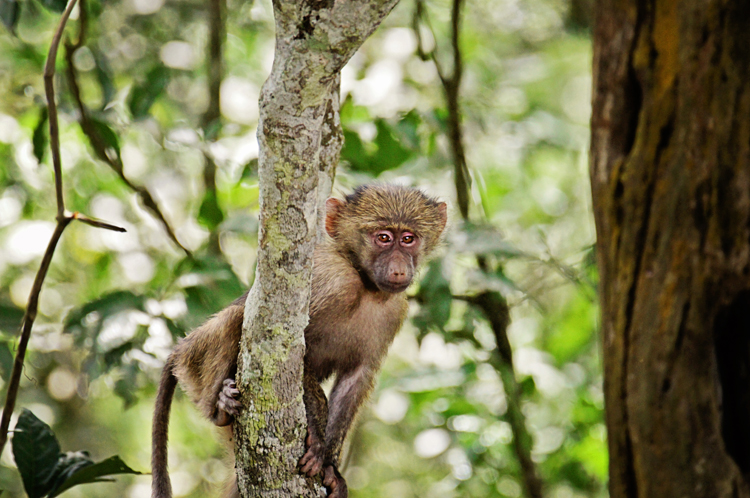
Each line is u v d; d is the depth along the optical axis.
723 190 4.09
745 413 4.23
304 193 4.80
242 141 11.23
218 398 6.35
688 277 4.16
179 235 12.80
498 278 8.95
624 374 4.39
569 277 9.23
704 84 4.05
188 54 13.59
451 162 11.54
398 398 12.79
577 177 14.68
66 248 13.86
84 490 15.16
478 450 10.06
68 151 11.98
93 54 9.74
